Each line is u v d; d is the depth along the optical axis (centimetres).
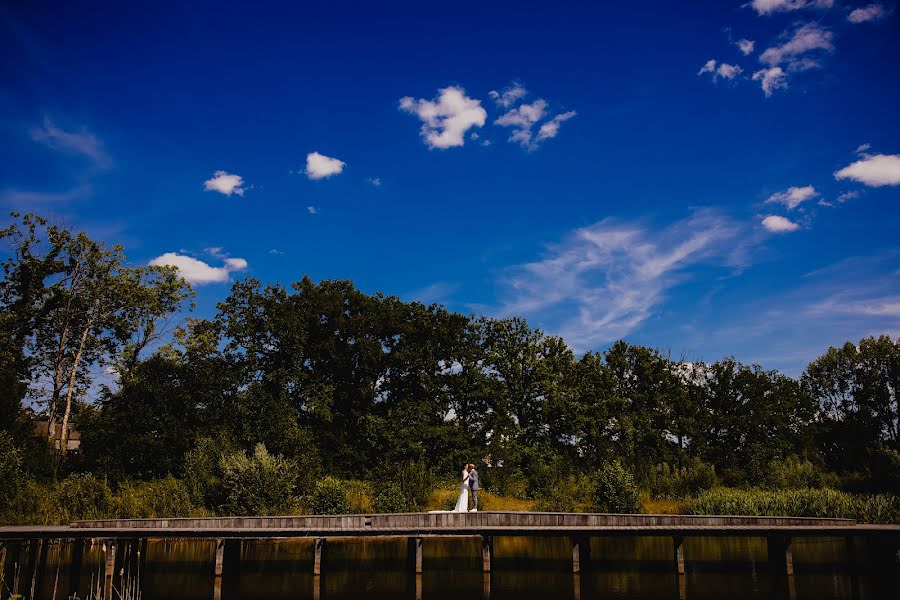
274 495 4019
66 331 5331
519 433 6122
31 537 2489
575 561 2602
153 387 4912
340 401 6122
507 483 4866
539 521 2731
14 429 4659
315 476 4725
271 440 4847
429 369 6228
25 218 5153
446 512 2683
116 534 2550
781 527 2666
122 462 4706
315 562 2644
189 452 4441
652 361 6969
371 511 4188
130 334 5541
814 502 3894
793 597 2414
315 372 6044
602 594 2497
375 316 6150
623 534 2653
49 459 4559
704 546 3697
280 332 5919
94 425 4838
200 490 4200
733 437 6988
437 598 2469
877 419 6806
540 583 2723
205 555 3469
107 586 2505
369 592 2577
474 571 3022
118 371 5438
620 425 6372
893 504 3938
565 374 6469
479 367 6372
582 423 6144
